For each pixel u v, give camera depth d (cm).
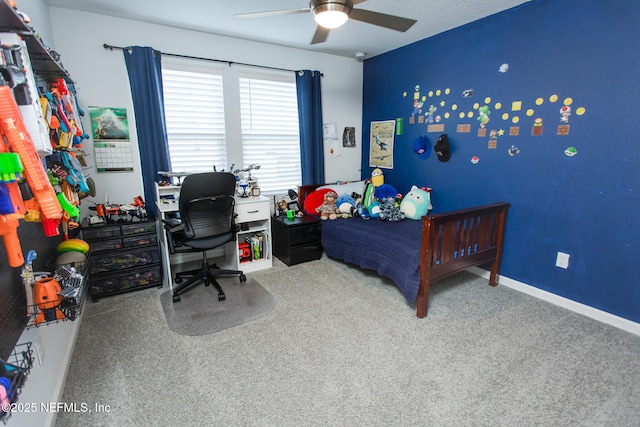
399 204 353
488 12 269
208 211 257
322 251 375
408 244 254
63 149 171
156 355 194
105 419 149
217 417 151
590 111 222
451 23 294
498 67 272
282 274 317
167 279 293
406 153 372
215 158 344
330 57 394
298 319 235
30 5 208
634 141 205
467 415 151
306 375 178
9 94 95
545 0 237
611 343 204
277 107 371
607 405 156
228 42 330
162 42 301
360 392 165
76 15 267
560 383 170
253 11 268
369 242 288
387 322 230
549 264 256
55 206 114
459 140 312
